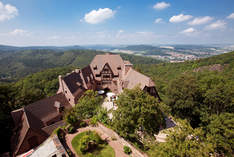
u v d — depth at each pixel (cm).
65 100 4025
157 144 1928
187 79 3819
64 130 2619
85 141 2164
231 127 2148
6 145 2797
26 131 2677
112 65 5944
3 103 3516
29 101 4266
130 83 4428
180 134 1609
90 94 3894
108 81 5778
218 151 2105
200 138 1717
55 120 3500
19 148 2602
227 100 3338
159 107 2470
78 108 3272
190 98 3584
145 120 2238
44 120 3166
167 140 1647
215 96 3481
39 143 2888
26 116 2875
